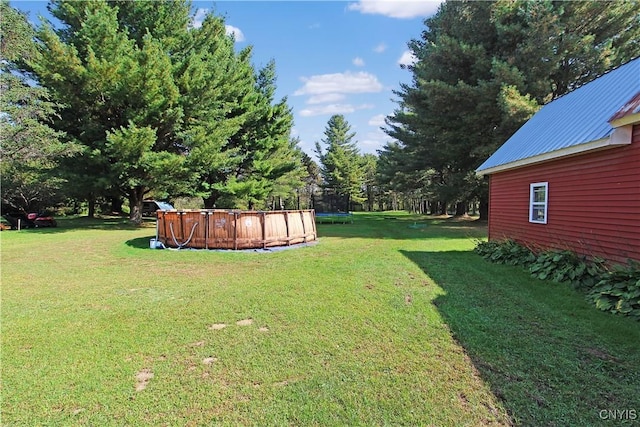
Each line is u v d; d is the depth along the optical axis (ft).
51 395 8.02
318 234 44.01
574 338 10.82
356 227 55.83
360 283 17.76
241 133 67.31
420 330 11.50
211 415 7.32
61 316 13.15
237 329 11.77
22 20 42.39
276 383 8.45
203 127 52.47
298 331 11.52
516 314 12.99
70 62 42.29
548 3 42.42
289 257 26.12
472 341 10.61
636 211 15.94
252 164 66.95
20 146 41.63
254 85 72.84
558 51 44.34
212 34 59.82
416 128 63.00
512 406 7.49
